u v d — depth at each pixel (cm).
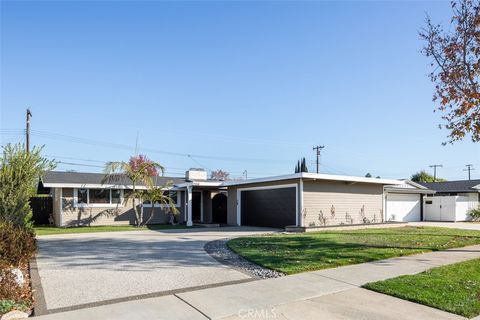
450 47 1009
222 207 2533
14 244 861
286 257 928
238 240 1301
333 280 703
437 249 1082
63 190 2139
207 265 862
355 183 2017
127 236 1522
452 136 1041
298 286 660
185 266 851
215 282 697
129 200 2336
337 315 515
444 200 2748
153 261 916
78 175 2323
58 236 1536
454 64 1016
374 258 923
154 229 1898
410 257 951
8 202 1021
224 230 1814
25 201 1059
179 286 667
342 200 1961
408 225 2138
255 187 2097
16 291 602
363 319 501
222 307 544
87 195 2208
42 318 499
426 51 1064
